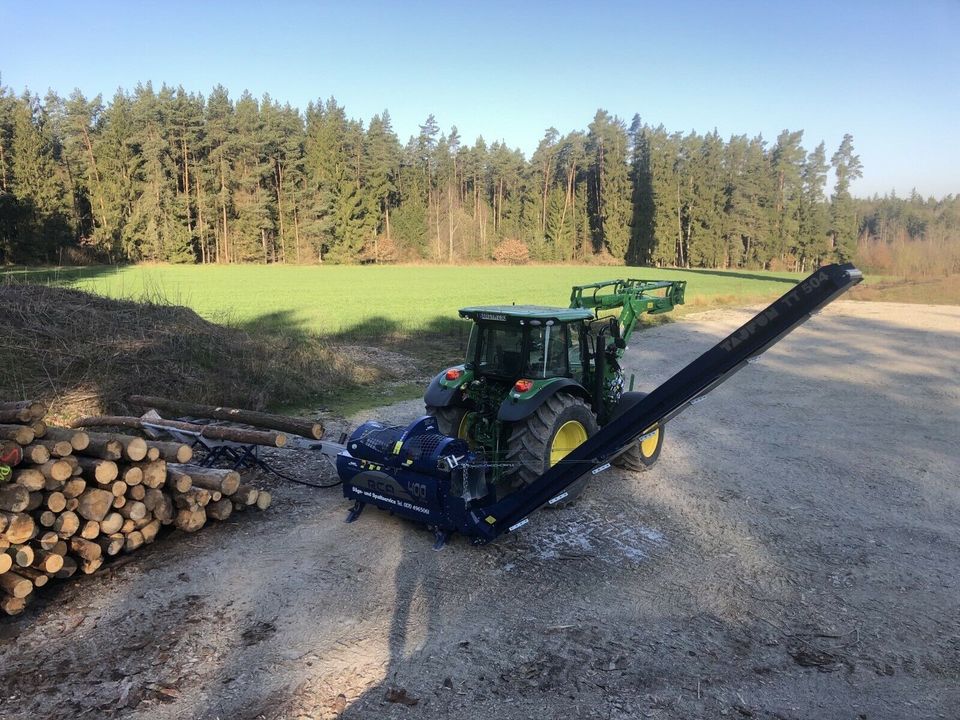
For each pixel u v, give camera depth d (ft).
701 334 62.54
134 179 186.09
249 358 33.04
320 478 20.92
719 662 11.71
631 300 32.60
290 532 16.76
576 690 10.78
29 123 166.71
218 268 181.57
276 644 11.88
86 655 11.46
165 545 15.87
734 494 20.58
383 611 13.10
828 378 41.14
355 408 30.76
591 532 17.31
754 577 15.02
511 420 17.37
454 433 19.83
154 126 185.06
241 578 14.30
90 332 30.55
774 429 28.94
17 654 11.46
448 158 274.36
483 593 13.92
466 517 15.31
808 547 16.76
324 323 60.34
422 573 14.71
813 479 22.24
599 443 15.08
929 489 21.43
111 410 25.91
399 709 10.19
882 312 84.12
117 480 14.61
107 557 15.05
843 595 14.33
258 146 205.57
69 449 13.98
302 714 10.03
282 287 118.32
